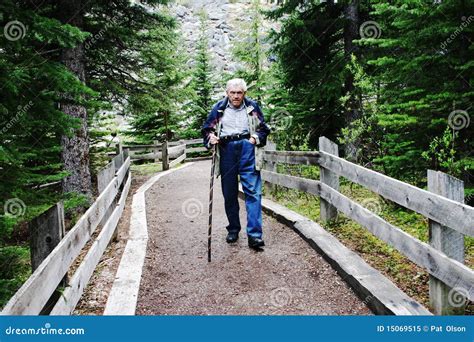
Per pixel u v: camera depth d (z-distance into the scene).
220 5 42.69
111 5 8.99
